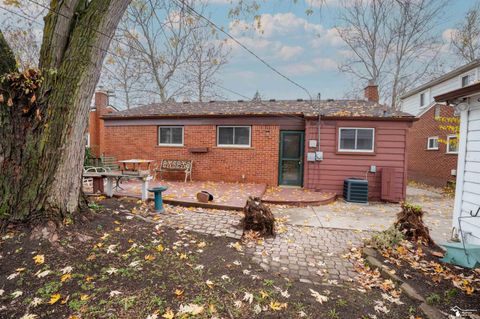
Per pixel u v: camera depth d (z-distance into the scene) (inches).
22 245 114.3
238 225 182.1
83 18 130.0
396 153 315.6
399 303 97.0
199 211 216.1
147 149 398.0
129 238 137.3
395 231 154.4
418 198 362.9
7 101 122.0
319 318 85.0
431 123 502.9
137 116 394.0
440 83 502.6
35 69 126.5
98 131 562.3
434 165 490.6
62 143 132.2
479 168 157.6
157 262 116.4
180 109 428.5
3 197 126.0
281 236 174.2
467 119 167.6
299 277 119.0
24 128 127.7
